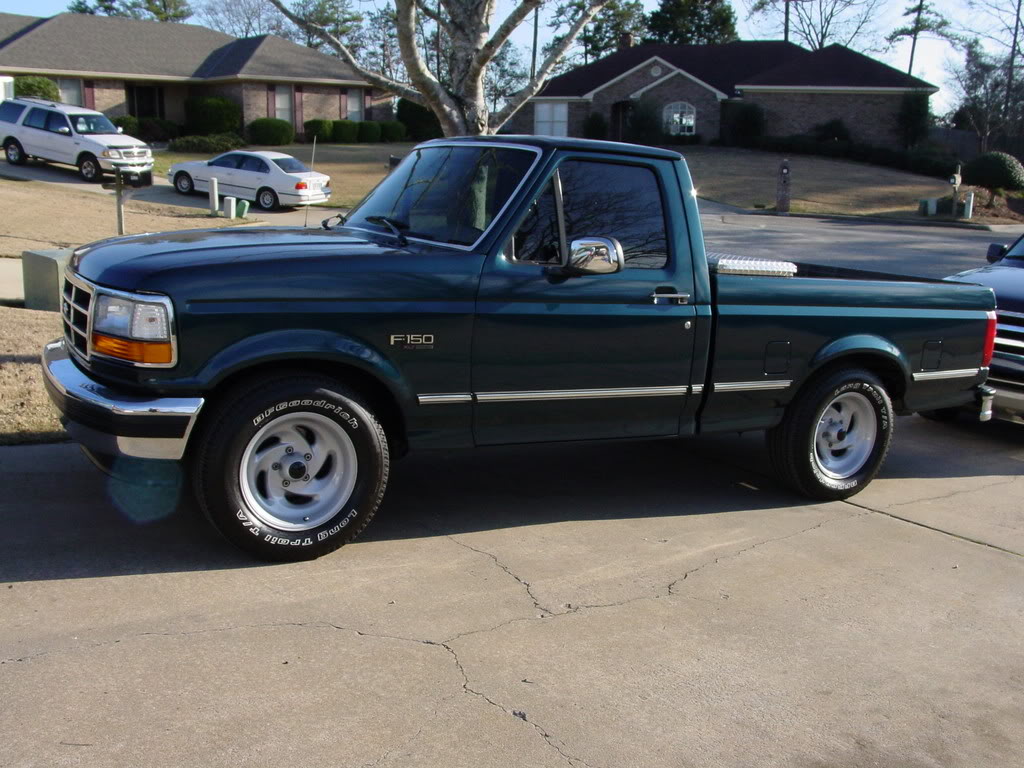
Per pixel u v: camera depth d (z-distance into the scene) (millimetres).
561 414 5020
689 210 5219
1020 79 47969
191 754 3031
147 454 4145
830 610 4422
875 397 5953
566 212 4898
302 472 4492
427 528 5137
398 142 48312
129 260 4270
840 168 40625
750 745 3307
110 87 41312
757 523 5543
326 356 4328
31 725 3125
